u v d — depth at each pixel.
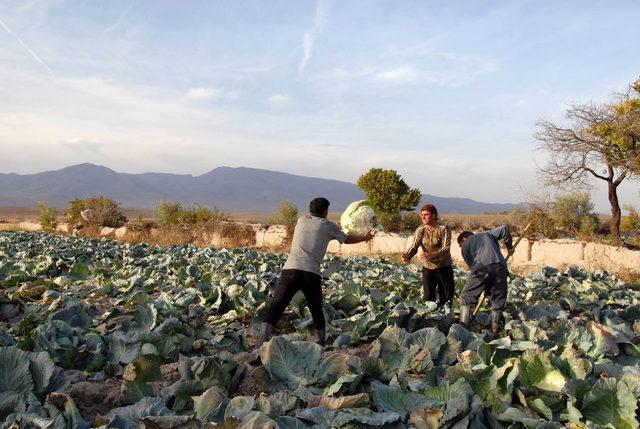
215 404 3.90
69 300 7.88
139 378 4.51
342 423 3.65
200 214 32.84
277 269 12.02
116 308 7.16
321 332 6.40
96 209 35.62
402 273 11.30
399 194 33.75
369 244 21.38
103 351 5.37
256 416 3.36
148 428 3.42
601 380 4.02
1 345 5.38
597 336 5.65
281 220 30.39
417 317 6.76
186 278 10.73
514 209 23.80
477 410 3.86
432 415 3.74
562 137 20.22
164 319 6.73
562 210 29.20
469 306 6.85
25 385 4.00
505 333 6.59
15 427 3.33
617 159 19.31
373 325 6.57
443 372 4.72
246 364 4.84
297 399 4.22
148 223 32.94
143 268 12.77
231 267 11.89
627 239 22.56
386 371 4.81
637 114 18.45
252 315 7.56
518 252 17.42
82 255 14.80
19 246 17.16
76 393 4.46
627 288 11.04
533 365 4.44
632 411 3.81
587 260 15.57
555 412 4.15
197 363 4.54
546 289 9.81
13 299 7.54
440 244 7.74
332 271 12.01
